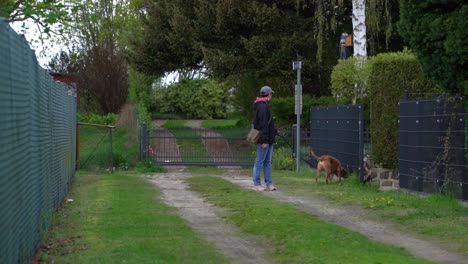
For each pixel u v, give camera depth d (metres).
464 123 10.07
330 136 16.83
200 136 22.44
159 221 9.37
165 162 20.02
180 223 9.32
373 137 13.62
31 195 6.94
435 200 10.60
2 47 5.16
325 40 23.09
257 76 23.19
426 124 11.30
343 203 11.17
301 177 16.72
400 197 11.49
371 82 13.62
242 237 8.50
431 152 11.16
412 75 13.06
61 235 8.30
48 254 7.22
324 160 14.53
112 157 19.50
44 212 8.22
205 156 21.31
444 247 7.59
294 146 20.05
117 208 10.63
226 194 12.70
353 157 14.81
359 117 14.26
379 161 13.44
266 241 8.17
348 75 19.19
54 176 10.07
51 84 9.80
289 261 7.03
